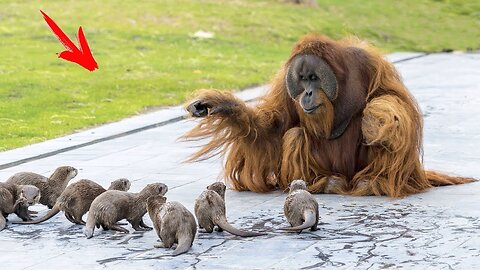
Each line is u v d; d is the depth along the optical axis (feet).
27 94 93.97
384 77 54.44
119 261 40.86
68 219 47.67
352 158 54.29
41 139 73.67
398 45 153.99
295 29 148.77
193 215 46.06
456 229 45.34
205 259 40.91
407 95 54.60
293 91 53.31
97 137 73.67
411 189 53.52
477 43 161.99
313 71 52.26
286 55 129.39
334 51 52.54
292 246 42.78
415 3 189.37
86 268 39.96
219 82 104.12
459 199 51.88
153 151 68.44
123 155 66.90
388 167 52.95
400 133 51.83
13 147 70.28
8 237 45.29
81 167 62.54
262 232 45.47
